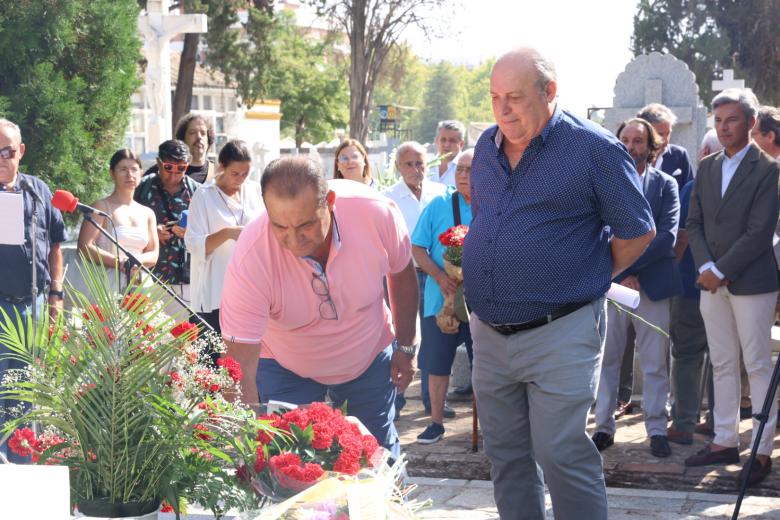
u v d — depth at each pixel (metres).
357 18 31.72
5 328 2.60
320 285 3.54
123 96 10.87
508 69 3.41
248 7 27.14
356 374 3.79
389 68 34.16
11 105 9.70
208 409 2.50
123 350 2.42
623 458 5.53
